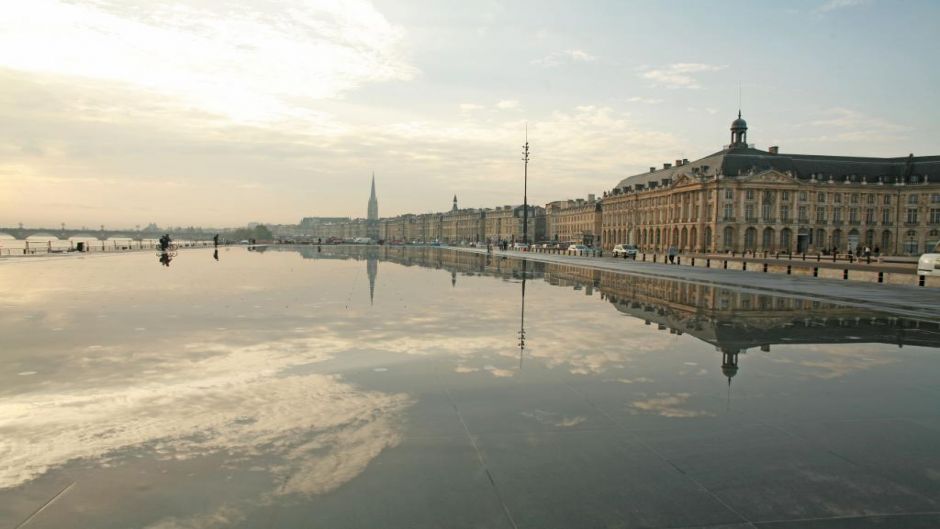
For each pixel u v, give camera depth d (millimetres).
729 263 56312
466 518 4508
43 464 5492
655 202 126688
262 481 5145
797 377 8977
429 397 7672
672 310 17562
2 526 4352
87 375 8797
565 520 4496
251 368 9297
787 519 4570
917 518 4613
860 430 6590
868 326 14539
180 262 46219
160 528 4352
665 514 4617
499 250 103812
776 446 6070
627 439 6207
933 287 28000
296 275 31859
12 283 25703
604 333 12938
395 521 4461
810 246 109375
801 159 114375
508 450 5863
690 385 8398
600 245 155375
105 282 26359
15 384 8250
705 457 5758
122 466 5449
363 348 10953
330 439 6141
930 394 8078
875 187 111438
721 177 103688
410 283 27156
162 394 7801
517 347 11148
